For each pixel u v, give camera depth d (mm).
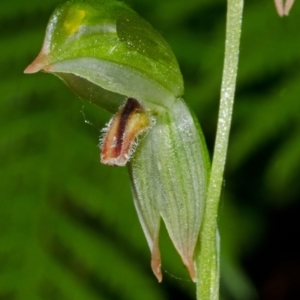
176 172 143
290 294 234
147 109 142
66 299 175
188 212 143
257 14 183
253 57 181
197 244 144
